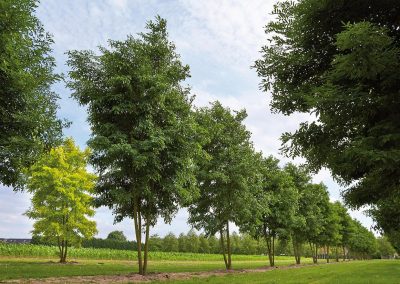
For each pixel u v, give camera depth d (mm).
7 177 11969
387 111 7285
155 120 18234
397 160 6391
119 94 17062
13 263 28297
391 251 123875
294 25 8297
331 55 8375
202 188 26000
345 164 7660
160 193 19625
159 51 18953
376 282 15320
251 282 15023
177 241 98375
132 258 59219
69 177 33406
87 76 18250
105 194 18891
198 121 26703
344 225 68938
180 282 14578
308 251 110000
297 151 9055
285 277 18250
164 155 17906
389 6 7422
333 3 7531
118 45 17906
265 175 36188
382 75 6938
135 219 18078
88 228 33875
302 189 45156
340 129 7836
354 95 6980
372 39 6191
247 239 104562
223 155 25922
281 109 9312
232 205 26109
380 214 21156
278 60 8992
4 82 9984
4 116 10602
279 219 35281
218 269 26859
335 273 21609
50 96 12359
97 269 22844
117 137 16484
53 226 31984
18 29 9773
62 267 23922
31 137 11289
